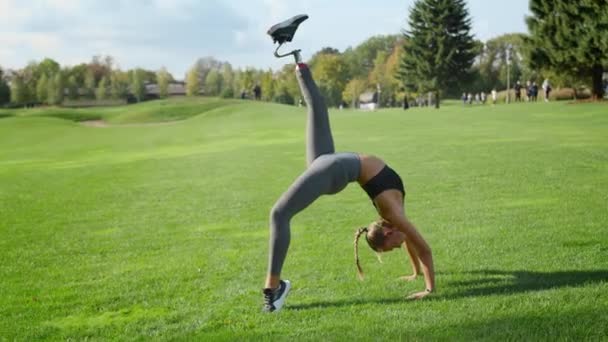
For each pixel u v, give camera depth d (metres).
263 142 29.06
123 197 14.77
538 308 5.45
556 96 69.00
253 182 15.94
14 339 5.66
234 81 154.75
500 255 7.56
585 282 6.18
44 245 9.85
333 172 6.14
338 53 176.12
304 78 6.54
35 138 43.66
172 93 169.38
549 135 23.28
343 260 7.94
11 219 12.47
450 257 7.64
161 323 5.88
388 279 7.00
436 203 11.27
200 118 55.81
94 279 7.67
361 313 5.76
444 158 17.84
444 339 4.88
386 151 20.67
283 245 6.04
